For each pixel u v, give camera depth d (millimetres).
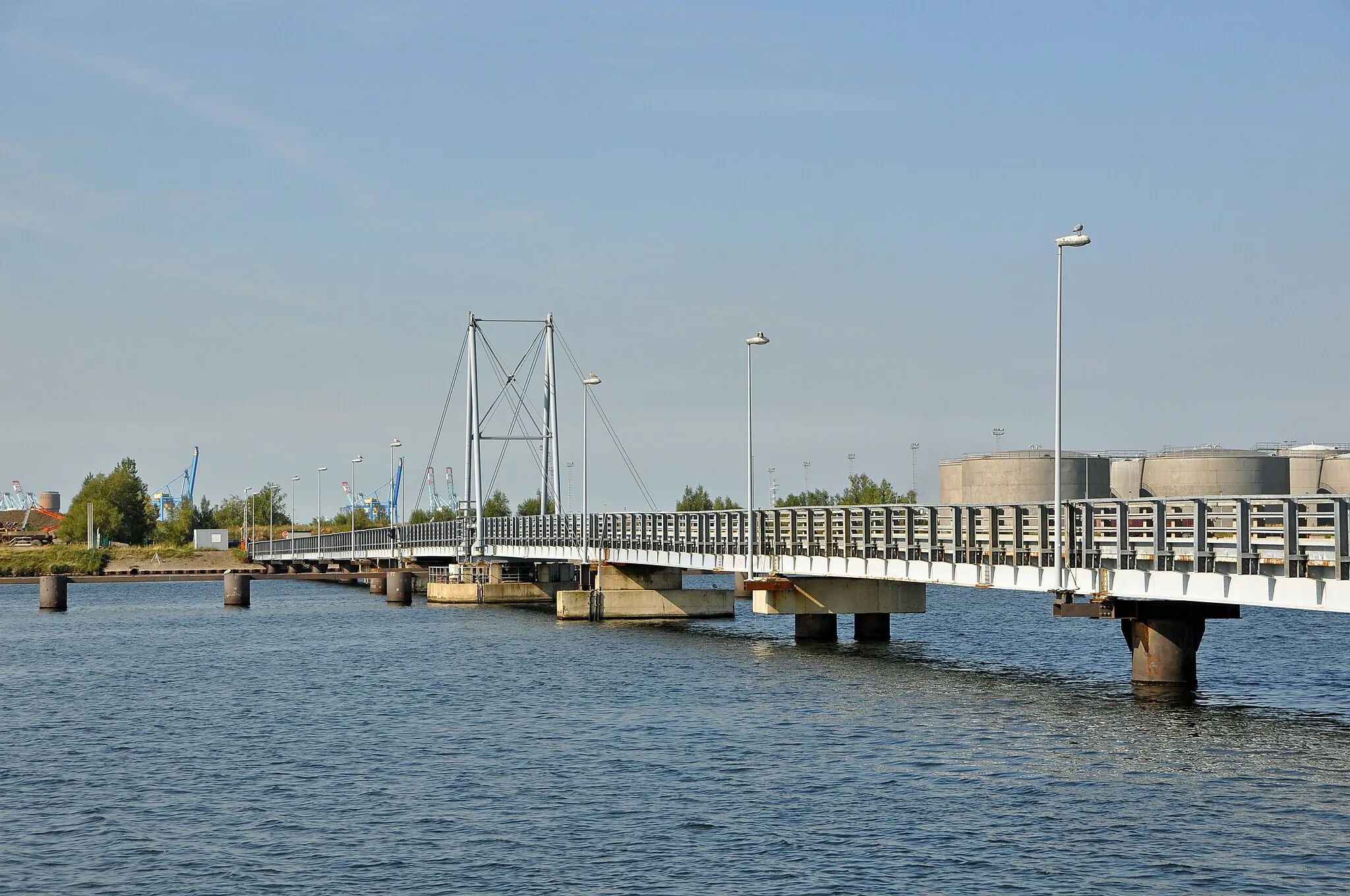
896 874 33656
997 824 37719
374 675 72875
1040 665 73562
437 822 39188
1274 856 34531
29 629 110812
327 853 36156
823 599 81375
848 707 57500
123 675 75312
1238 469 112375
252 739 53000
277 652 87062
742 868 34281
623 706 59125
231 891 33125
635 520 102375
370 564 199000
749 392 86562
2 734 54906
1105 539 54625
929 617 118188
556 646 86812
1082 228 57438
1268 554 45875
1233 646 86188
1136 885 32531
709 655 79438
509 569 141625
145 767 47594
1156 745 47688
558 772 45281
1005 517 60875
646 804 40656
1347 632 97875
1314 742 47969
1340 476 114938
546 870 34375
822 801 40625
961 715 54625
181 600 153125
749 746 49062
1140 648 60688
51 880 34188
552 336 155000
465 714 58156
